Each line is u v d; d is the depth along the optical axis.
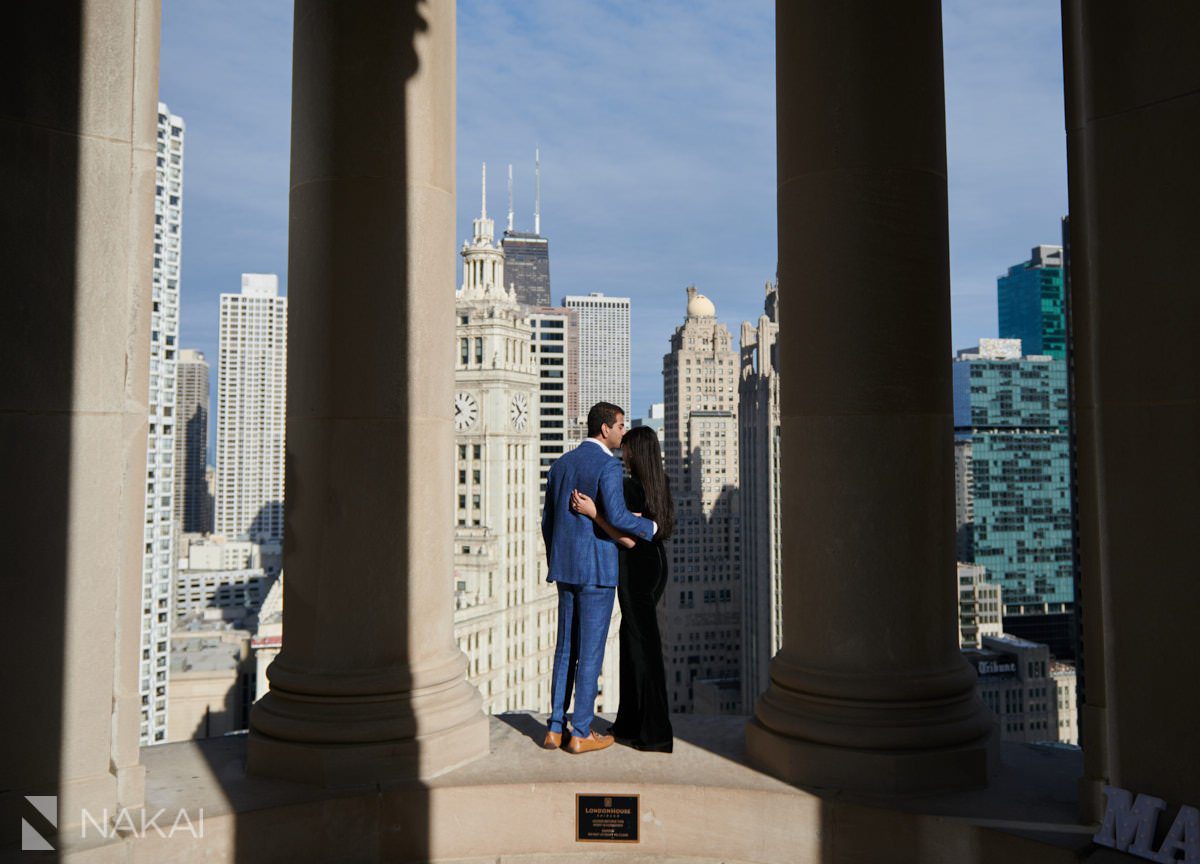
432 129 9.15
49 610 7.24
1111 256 6.82
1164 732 6.55
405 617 8.76
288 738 8.40
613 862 8.11
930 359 8.32
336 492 8.60
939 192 8.54
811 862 7.82
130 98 7.67
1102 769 7.14
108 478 7.53
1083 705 7.23
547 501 9.31
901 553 8.16
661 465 9.28
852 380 8.24
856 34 8.37
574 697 9.21
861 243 8.27
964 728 8.11
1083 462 7.16
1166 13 6.55
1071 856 6.75
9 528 7.07
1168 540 6.54
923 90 8.44
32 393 7.18
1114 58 6.80
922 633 8.20
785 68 8.87
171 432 141.38
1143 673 6.67
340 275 8.67
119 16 7.64
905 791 7.85
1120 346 6.79
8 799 7.02
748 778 8.36
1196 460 6.41
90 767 7.40
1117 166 6.79
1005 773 8.45
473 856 8.21
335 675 8.49
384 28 8.87
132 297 7.66
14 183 7.13
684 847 8.16
